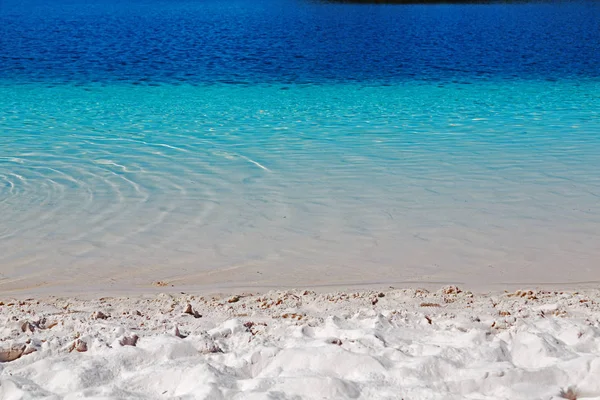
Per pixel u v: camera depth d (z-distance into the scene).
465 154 12.14
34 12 57.84
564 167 11.26
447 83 20.89
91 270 7.27
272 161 11.66
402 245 7.99
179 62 26.17
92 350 4.39
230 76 22.59
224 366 4.00
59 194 9.75
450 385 3.70
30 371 4.08
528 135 13.69
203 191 9.97
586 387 3.71
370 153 12.23
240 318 5.30
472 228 8.52
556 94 18.75
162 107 17.00
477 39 33.84
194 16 52.06
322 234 8.34
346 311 5.66
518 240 8.12
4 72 23.31
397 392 3.59
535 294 6.30
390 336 4.53
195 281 6.98
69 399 3.59
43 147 12.57
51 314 5.63
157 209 9.19
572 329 4.53
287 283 6.91
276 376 3.84
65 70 23.91
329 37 35.56
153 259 7.58
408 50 29.62
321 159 11.80
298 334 4.67
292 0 75.38
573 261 7.50
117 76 22.55
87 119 15.38
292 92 19.41
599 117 15.48
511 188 10.14
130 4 71.81
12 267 7.34
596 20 44.41
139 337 4.61
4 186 10.07
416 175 10.83
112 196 9.70
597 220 8.77
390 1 68.00
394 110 16.55
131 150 12.41
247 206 9.34
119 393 3.68
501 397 3.58
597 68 23.77
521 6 59.06
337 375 3.91
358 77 22.28
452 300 6.13
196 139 13.34
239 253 7.76
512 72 23.11
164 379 3.86
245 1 76.00
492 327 4.89
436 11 54.38
